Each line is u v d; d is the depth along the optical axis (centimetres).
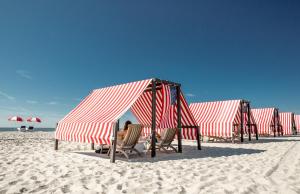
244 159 748
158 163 673
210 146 1209
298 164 657
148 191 403
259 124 2212
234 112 1455
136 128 755
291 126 2516
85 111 910
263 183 452
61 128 926
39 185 431
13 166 602
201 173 540
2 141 1303
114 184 443
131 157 794
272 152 927
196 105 1655
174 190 405
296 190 405
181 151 938
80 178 482
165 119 1132
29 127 3528
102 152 884
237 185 436
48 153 856
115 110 773
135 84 848
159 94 1078
